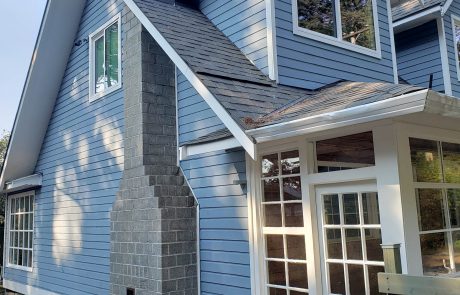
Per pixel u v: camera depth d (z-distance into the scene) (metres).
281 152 4.87
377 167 3.91
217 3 6.47
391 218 3.77
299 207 4.63
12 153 9.70
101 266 7.24
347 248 4.20
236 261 5.18
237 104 4.37
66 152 8.76
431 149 4.28
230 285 5.22
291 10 5.82
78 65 8.55
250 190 5.04
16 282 10.52
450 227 4.27
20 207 10.96
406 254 3.64
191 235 5.70
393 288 2.93
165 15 6.02
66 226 8.50
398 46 8.94
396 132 3.83
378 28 7.03
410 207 3.80
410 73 8.68
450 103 3.33
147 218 5.66
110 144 7.26
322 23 6.23
